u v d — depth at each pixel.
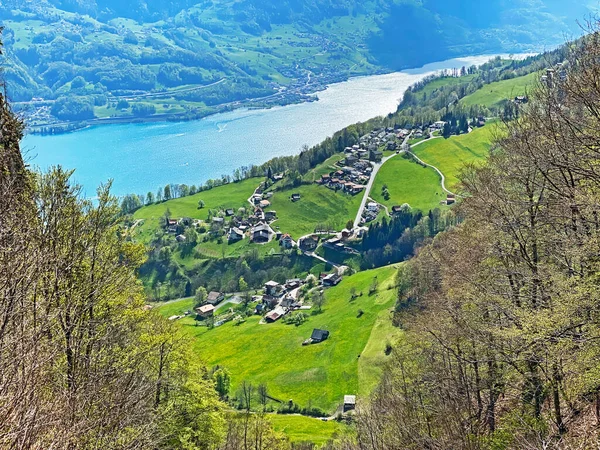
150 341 28.88
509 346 21.92
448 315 27.56
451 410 21.98
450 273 32.41
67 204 22.45
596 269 18.73
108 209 24.50
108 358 22.72
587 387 17.42
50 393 16.91
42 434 14.12
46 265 18.86
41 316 16.89
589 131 20.61
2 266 15.51
